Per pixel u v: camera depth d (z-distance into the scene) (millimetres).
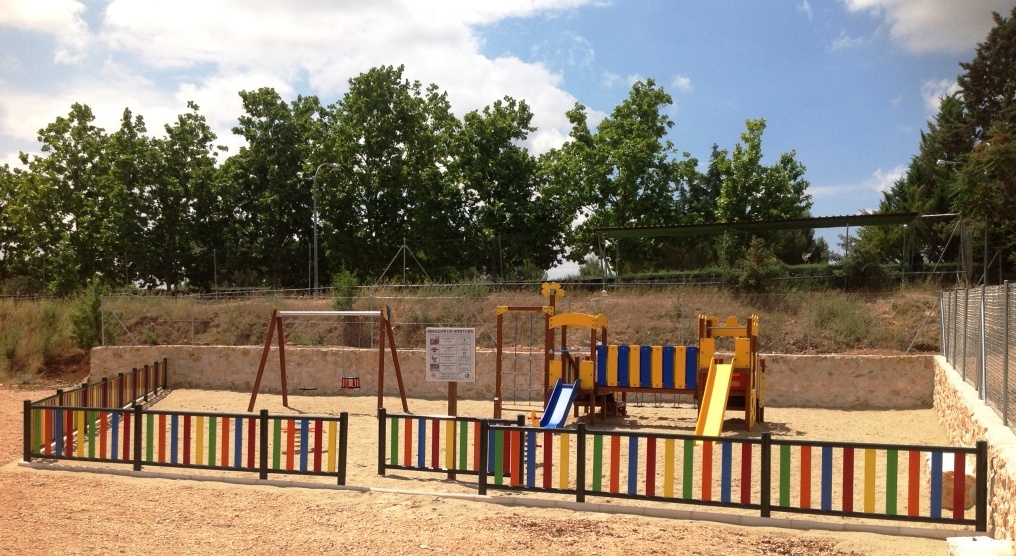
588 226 42469
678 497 9453
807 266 32312
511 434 9906
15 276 52219
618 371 17000
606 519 8906
